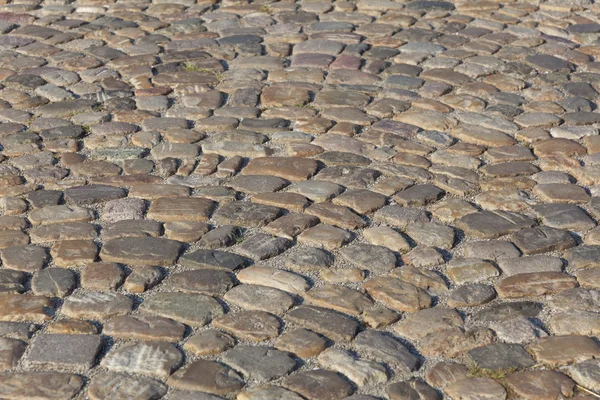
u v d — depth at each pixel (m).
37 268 4.92
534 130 6.47
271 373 4.10
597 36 8.27
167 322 4.46
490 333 4.36
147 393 3.99
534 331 4.36
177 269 4.92
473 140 6.35
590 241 5.13
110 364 4.18
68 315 4.53
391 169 5.97
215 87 7.27
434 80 7.34
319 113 6.81
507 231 5.22
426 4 9.14
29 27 8.65
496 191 5.68
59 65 7.75
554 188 5.68
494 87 7.19
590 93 7.06
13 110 6.89
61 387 4.04
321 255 5.02
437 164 6.04
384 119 6.69
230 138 6.41
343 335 4.36
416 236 5.19
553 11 8.91
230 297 4.67
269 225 5.34
